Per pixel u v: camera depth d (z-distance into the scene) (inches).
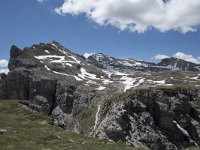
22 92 7509.8
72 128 5944.9
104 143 1936.5
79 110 6865.2
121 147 1849.2
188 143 5615.2
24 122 2283.5
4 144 1681.8
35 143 1788.9
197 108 6294.3
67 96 7204.7
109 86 7765.8
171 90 6304.1
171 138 5605.3
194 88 6870.1
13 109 2674.7
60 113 7003.0
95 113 6471.5
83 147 1768.0
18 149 1616.6
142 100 5890.8
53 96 7431.1
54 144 1819.6
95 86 7819.9
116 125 5290.4
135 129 5319.9
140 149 1852.9
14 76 7642.7
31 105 3127.5
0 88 7657.5
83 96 7190.0
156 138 5270.7
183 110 6053.2
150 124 5575.8
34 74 7864.2
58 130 2203.5
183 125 5866.1
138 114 5654.5
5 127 2062.0
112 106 5944.9
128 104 5693.9
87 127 6058.1
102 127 5423.2
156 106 5920.3
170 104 5979.3
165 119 5772.6
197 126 5959.6
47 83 7460.6
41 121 2440.9
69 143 1863.9
